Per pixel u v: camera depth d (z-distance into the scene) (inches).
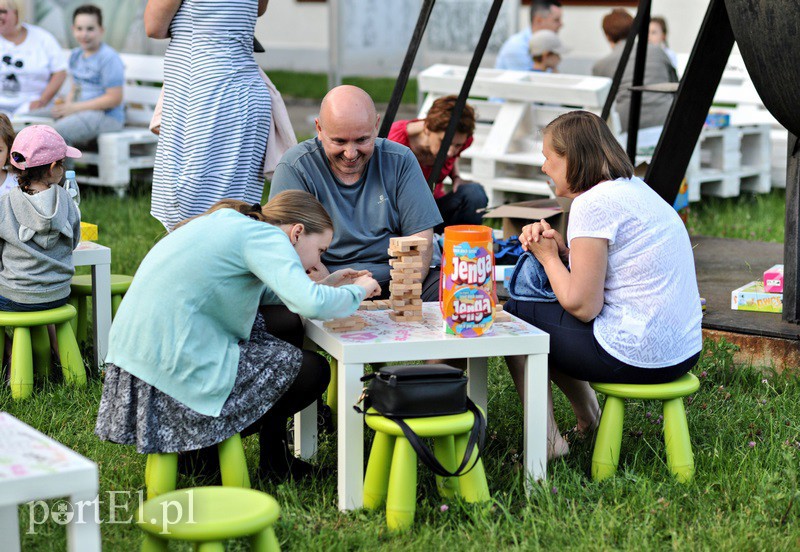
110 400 148.5
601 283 154.9
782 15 178.5
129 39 561.3
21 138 201.6
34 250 198.7
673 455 159.0
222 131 227.5
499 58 463.2
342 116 169.9
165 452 145.8
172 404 145.1
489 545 138.4
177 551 135.1
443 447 149.5
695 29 623.2
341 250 183.3
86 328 232.2
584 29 719.1
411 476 142.6
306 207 155.9
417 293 158.7
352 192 183.5
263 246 145.6
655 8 639.8
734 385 203.9
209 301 145.7
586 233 153.8
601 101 345.7
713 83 229.3
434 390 140.7
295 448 171.8
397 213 185.3
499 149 363.9
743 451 170.2
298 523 145.6
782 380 202.7
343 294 146.6
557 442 168.2
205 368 145.2
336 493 158.4
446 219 271.1
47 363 211.3
